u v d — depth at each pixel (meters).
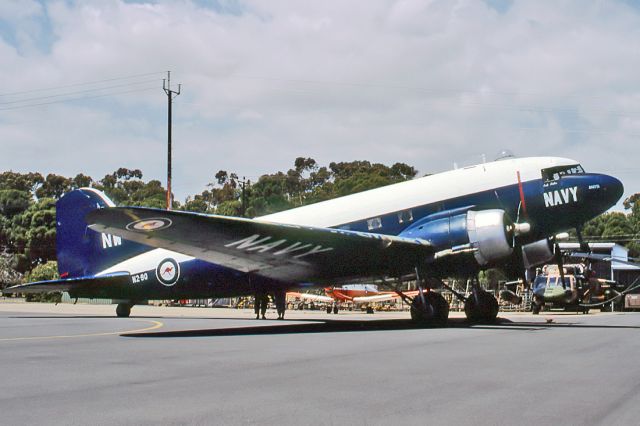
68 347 9.95
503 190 17.16
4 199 75.31
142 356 8.62
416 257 16.25
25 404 5.22
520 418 4.65
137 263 19.97
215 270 18.78
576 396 5.51
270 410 4.95
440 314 16.08
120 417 4.71
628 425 4.45
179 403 5.23
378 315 27.91
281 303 21.25
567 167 17.36
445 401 5.29
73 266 20.77
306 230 13.85
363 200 18.12
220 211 76.69
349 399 5.38
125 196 114.25
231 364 7.71
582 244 18.03
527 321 19.17
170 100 40.38
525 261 18.00
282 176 116.38
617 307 37.00
